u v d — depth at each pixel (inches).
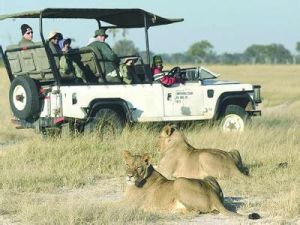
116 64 677.9
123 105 667.4
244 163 574.6
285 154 601.3
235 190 481.1
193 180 413.4
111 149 613.6
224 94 712.4
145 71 685.3
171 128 523.8
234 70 3503.9
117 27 748.6
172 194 413.7
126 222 395.9
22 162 585.3
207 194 409.4
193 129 703.7
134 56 717.9
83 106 655.8
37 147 615.2
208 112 705.0
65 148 607.5
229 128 719.7
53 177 534.6
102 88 661.9
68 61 658.2
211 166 507.5
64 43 670.5
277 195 468.4
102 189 508.1
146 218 400.5
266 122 819.4
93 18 713.0
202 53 5541.3
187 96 695.7
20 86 668.7
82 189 510.6
